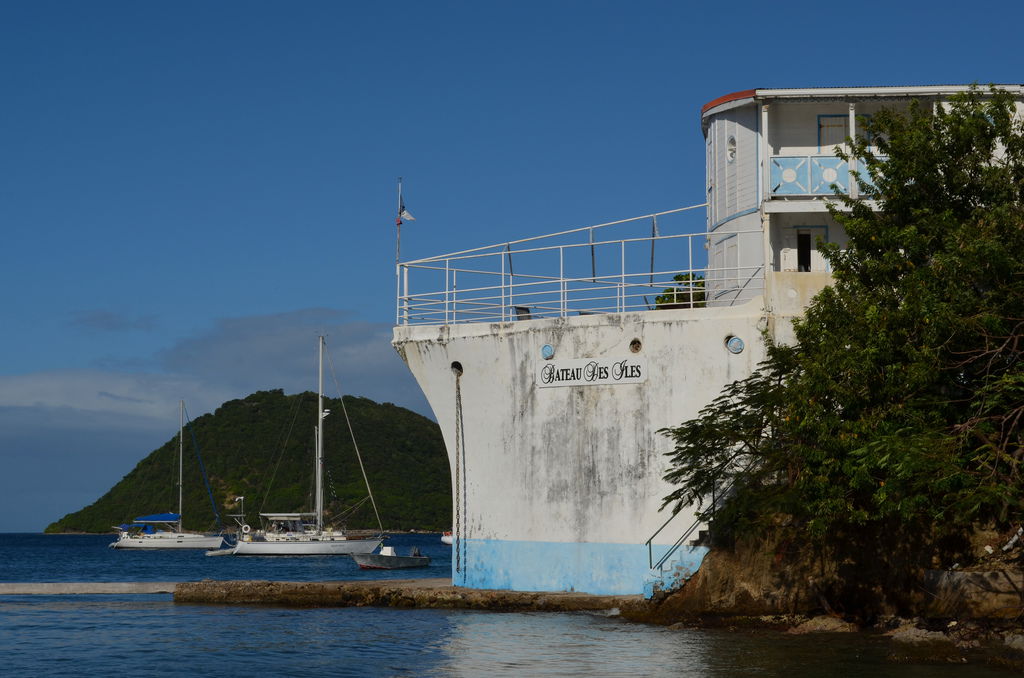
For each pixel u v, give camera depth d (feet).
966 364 70.44
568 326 92.94
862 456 70.38
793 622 79.51
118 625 91.56
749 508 79.56
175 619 95.20
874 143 85.46
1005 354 68.80
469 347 96.78
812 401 72.79
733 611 82.94
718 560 84.23
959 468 64.49
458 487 97.76
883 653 68.13
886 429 69.41
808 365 72.08
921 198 75.20
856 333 72.02
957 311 67.26
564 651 71.56
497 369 95.81
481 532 96.58
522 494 94.58
